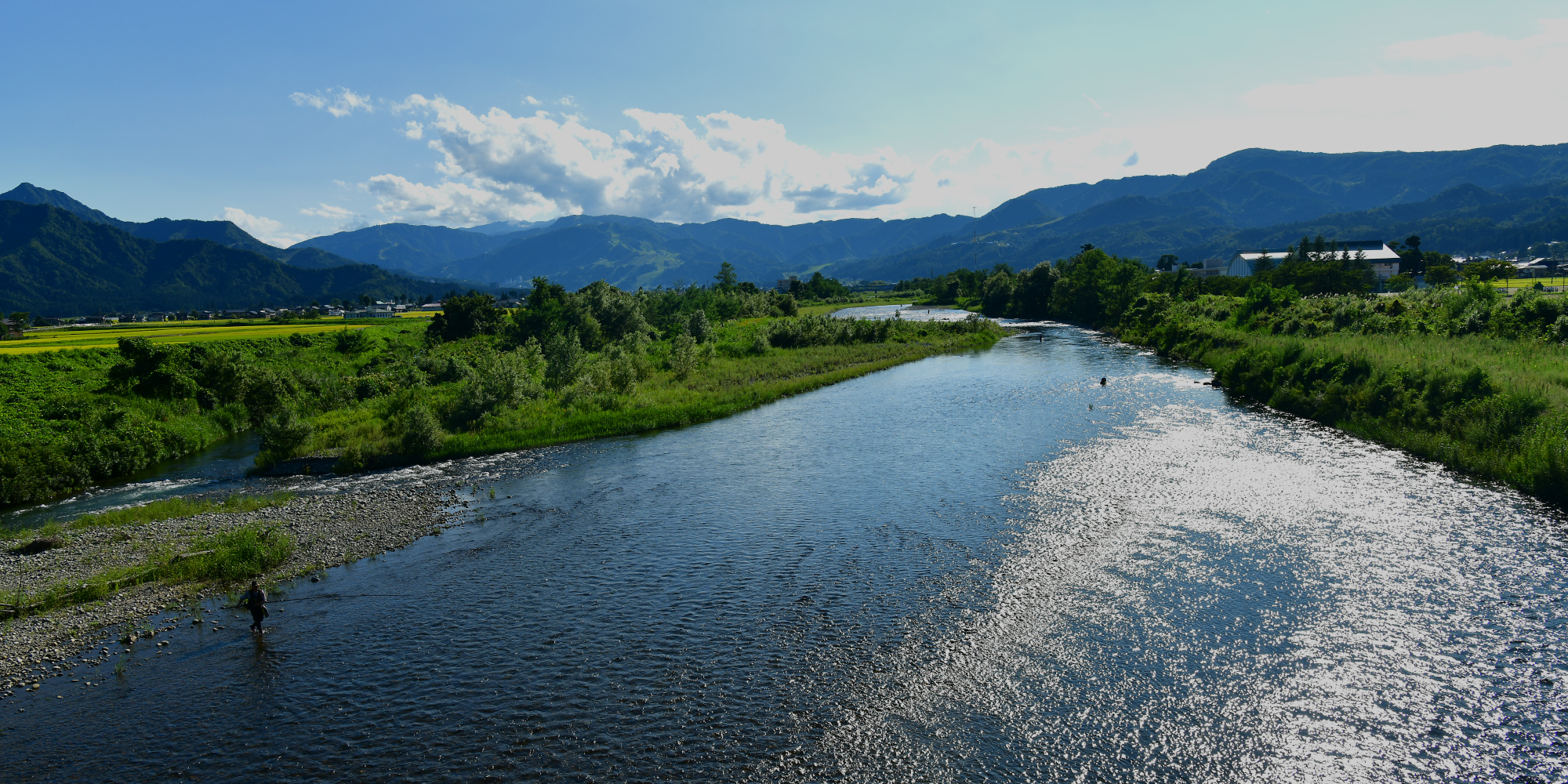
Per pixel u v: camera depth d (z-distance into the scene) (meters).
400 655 20.58
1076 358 83.31
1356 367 46.62
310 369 82.56
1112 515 28.94
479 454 45.12
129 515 33.19
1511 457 30.95
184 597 24.70
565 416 52.47
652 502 33.69
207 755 16.58
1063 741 16.06
